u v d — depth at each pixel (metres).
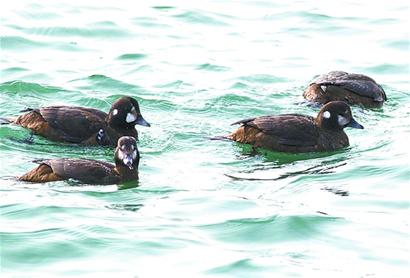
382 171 18.50
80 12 28.03
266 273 14.55
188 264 14.73
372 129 21.09
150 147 19.69
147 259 14.87
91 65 24.44
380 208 16.86
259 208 16.69
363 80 22.64
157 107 21.88
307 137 19.80
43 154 19.09
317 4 29.42
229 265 14.73
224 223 16.11
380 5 29.41
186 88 22.94
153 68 24.22
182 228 15.89
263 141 19.73
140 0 29.31
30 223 15.83
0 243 15.19
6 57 24.92
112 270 14.53
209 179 18.06
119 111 19.95
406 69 24.86
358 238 15.73
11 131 19.75
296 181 18.05
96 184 17.42
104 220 16.02
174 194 17.27
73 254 14.99
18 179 17.52
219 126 20.95
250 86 23.20
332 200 17.16
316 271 14.65
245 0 29.75
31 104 21.88
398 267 14.82
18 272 14.48
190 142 19.98
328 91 22.31
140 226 15.86
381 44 26.38
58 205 16.44
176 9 28.62
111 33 26.64
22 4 28.42
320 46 26.19
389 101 22.83
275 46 26.05
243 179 18.14
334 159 19.42
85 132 19.75
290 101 22.45
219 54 25.30
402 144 20.03
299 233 15.86
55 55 25.14
